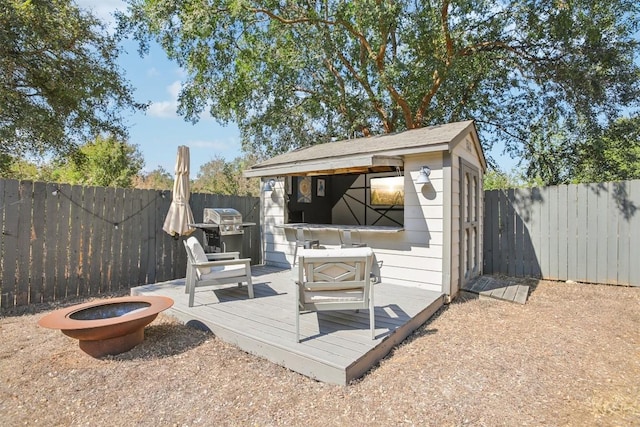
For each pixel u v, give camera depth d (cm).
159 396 257
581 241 639
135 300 384
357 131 1222
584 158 976
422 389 261
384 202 820
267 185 729
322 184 880
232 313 399
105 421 229
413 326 384
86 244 567
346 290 327
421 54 896
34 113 844
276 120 1137
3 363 310
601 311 461
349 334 332
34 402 250
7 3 710
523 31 920
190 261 455
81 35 904
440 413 230
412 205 522
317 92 1167
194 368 300
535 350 334
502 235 724
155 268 658
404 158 532
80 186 561
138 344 346
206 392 262
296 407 241
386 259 552
